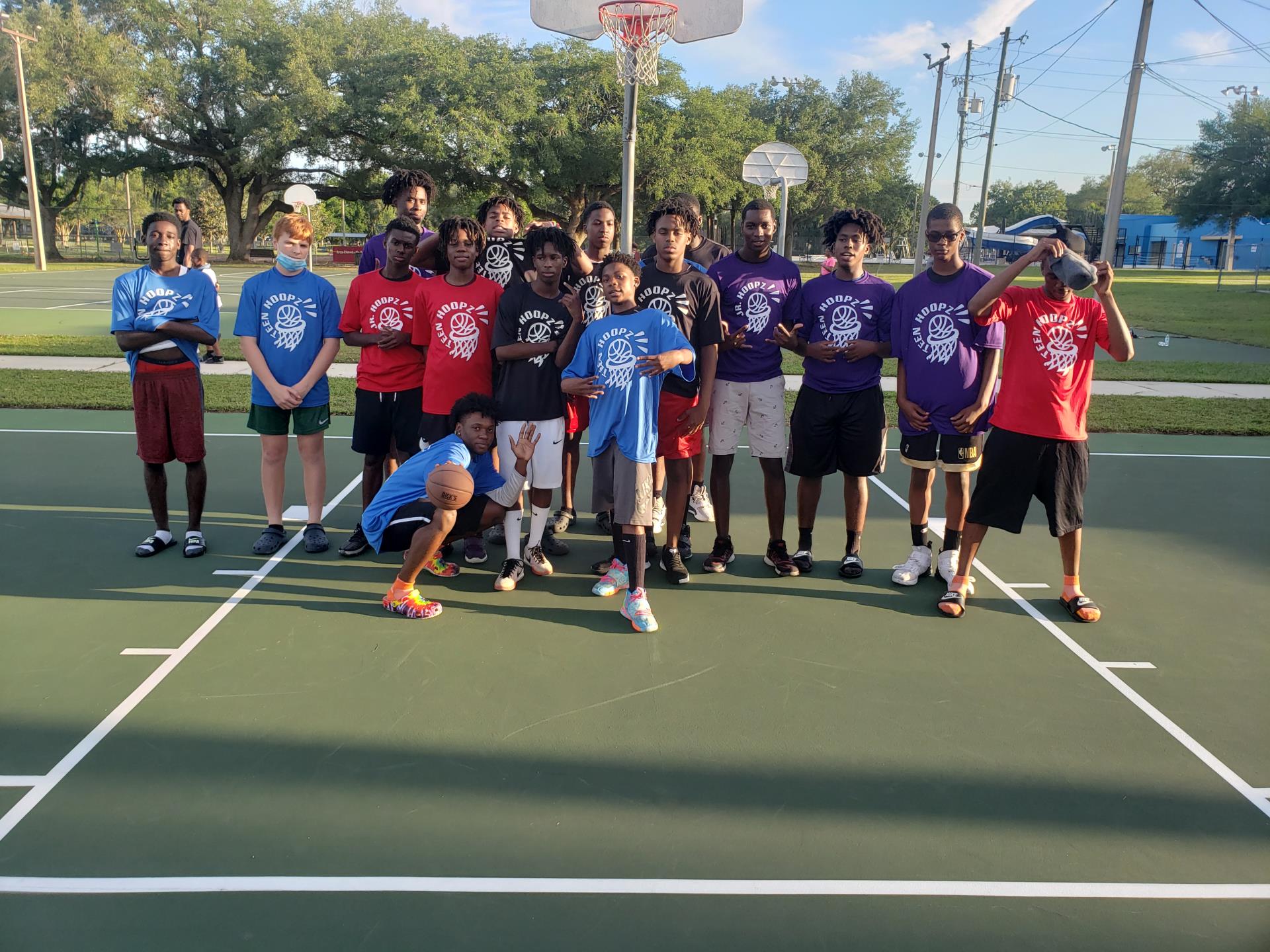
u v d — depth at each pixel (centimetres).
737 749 311
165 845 254
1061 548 441
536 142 4184
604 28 825
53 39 3838
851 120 5881
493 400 459
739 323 471
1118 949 223
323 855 251
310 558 499
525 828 265
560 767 297
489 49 4191
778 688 357
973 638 410
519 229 544
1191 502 639
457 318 462
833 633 412
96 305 1961
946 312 445
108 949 217
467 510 443
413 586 434
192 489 491
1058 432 411
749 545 543
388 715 329
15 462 683
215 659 372
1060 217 7988
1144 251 7306
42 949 216
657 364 400
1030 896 241
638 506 412
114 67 3906
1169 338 1770
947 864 253
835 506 630
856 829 268
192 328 473
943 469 459
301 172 4681
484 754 304
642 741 315
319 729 318
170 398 475
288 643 389
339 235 6544
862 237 453
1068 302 406
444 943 220
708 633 410
